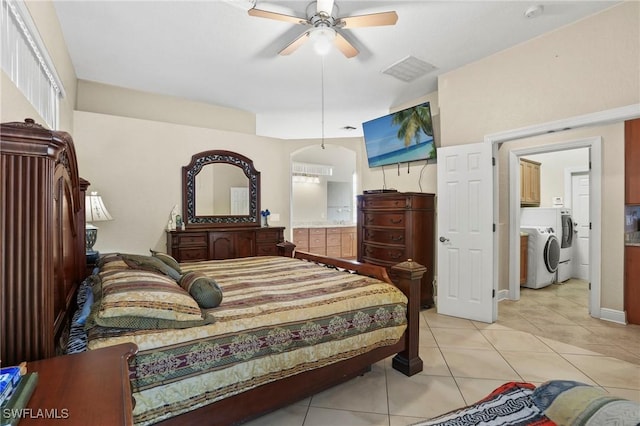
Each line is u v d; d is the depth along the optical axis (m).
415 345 2.31
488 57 3.35
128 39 3.00
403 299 2.18
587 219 5.51
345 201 8.63
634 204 3.27
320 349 1.76
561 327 3.22
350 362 1.96
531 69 3.04
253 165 5.06
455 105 3.65
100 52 3.24
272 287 2.07
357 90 4.29
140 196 4.16
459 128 3.62
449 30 2.87
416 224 3.91
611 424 0.92
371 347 2.00
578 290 4.76
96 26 2.78
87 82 3.99
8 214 0.92
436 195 4.16
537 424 1.14
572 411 1.04
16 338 0.93
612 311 3.38
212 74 3.77
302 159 7.93
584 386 1.15
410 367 2.27
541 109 2.98
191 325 1.43
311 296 1.91
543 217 5.27
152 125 4.24
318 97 4.56
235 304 1.72
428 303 4.01
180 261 4.16
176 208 4.38
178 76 3.83
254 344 1.54
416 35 2.95
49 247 0.99
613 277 3.39
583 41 2.72
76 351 1.28
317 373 1.81
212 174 4.68
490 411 1.27
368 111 5.22
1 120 1.43
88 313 1.51
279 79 3.93
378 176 5.00
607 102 2.60
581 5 2.55
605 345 2.78
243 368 1.51
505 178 4.25
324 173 8.28
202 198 4.59
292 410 1.89
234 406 1.53
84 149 3.80
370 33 2.91
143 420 1.27
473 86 3.49
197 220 4.54
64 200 1.59
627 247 3.31
